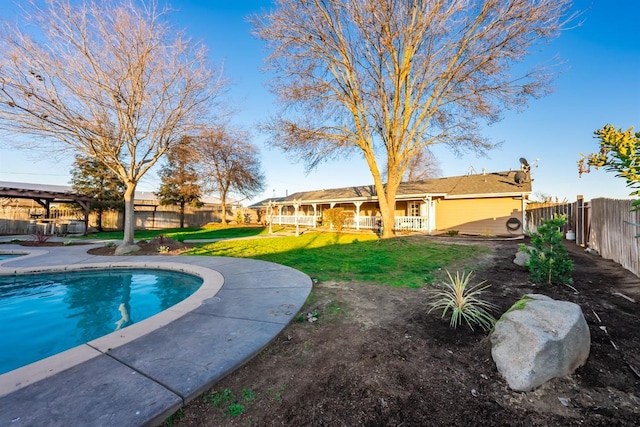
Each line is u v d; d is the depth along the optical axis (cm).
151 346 283
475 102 1127
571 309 265
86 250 1055
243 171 2606
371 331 329
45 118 859
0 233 1770
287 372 248
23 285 643
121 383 218
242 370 251
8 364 308
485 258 775
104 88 889
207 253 1002
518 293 447
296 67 1202
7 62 798
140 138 1045
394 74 1171
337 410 201
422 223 1661
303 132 1250
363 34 1065
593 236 795
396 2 1019
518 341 240
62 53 860
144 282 672
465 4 965
